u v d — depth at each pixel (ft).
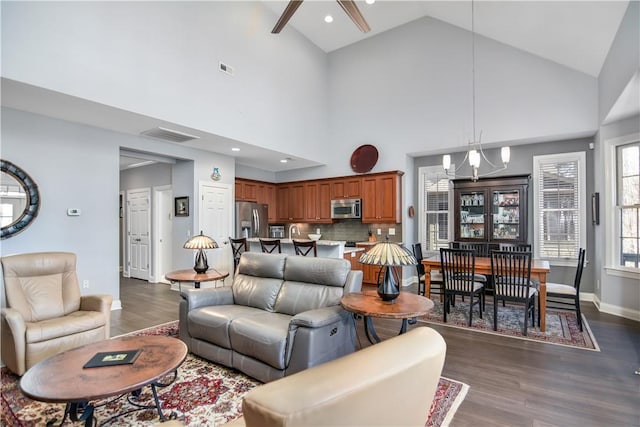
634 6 9.95
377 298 8.75
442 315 13.99
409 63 20.42
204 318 9.30
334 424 2.55
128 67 12.08
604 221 14.53
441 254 13.19
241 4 16.83
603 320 13.10
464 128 18.57
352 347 8.98
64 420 6.17
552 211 17.44
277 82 19.11
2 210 11.53
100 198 14.25
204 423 6.55
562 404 7.19
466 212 18.62
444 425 6.47
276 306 10.11
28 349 8.31
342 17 19.66
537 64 16.60
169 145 17.12
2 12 9.16
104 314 9.94
